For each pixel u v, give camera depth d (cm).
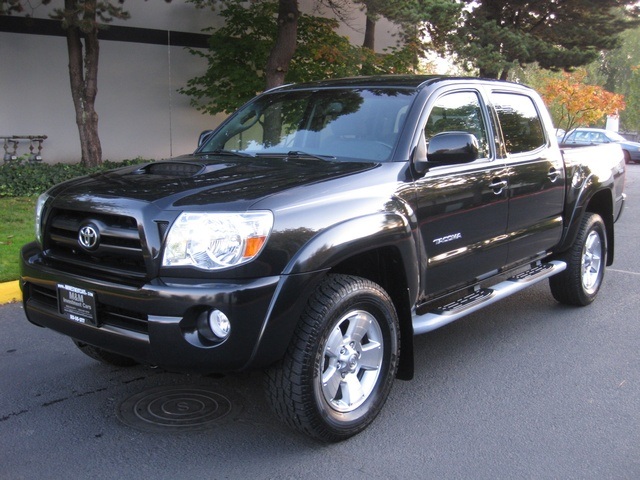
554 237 560
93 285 332
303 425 339
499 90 516
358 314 359
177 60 1598
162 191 339
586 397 432
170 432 373
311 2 1712
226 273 310
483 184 455
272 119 477
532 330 567
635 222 1215
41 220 377
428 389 441
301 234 327
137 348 321
